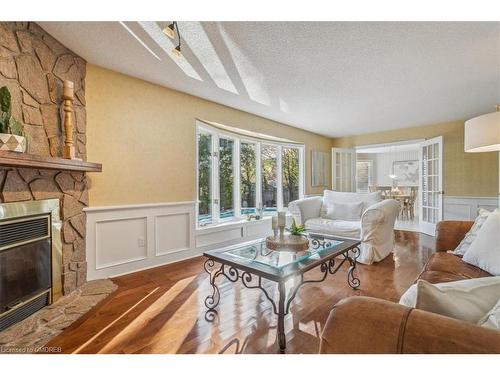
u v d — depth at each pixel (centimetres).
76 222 245
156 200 316
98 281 261
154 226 314
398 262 334
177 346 159
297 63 263
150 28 207
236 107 410
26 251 193
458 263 182
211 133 401
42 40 212
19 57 194
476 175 475
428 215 521
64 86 223
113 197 280
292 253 220
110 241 278
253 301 222
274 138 503
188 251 348
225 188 427
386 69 275
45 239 211
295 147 563
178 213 338
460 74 288
